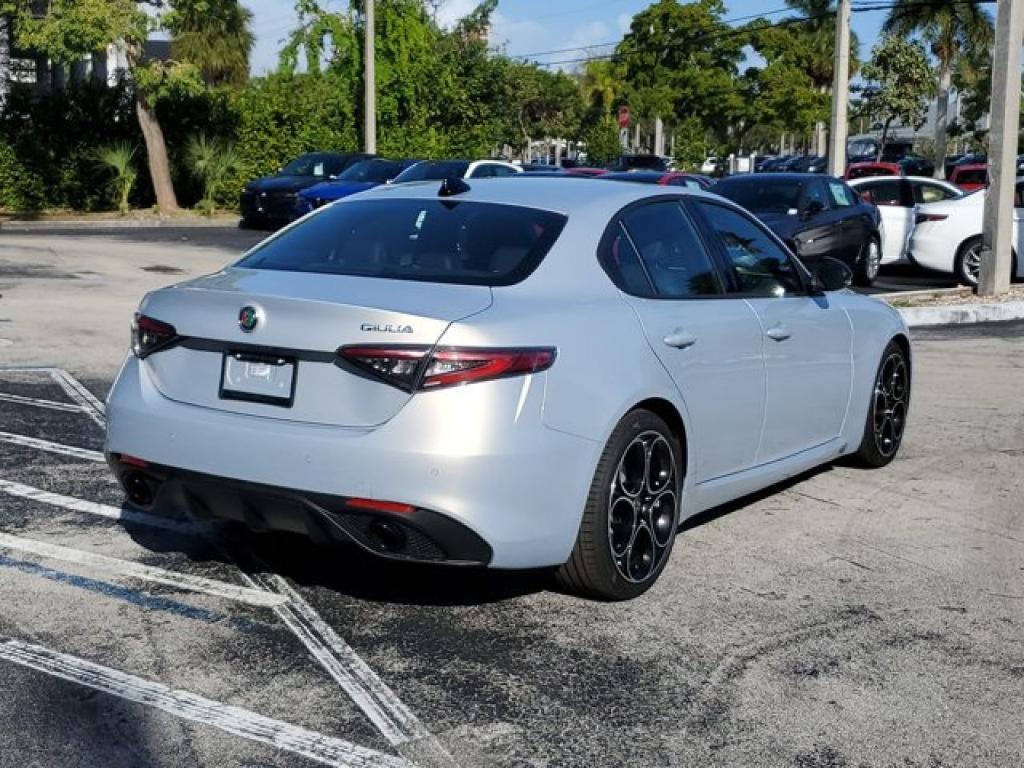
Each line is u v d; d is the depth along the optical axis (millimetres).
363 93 33844
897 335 7180
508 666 4266
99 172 30109
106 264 18047
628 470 4805
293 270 4855
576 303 4660
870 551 5641
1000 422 8531
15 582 4922
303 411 4309
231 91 33031
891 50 51688
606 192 5340
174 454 4480
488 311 4348
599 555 4637
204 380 4539
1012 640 4602
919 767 3619
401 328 4176
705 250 5586
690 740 3754
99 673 4105
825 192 17078
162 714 3828
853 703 4035
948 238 17422
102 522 5738
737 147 66062
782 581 5199
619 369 4633
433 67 34875
